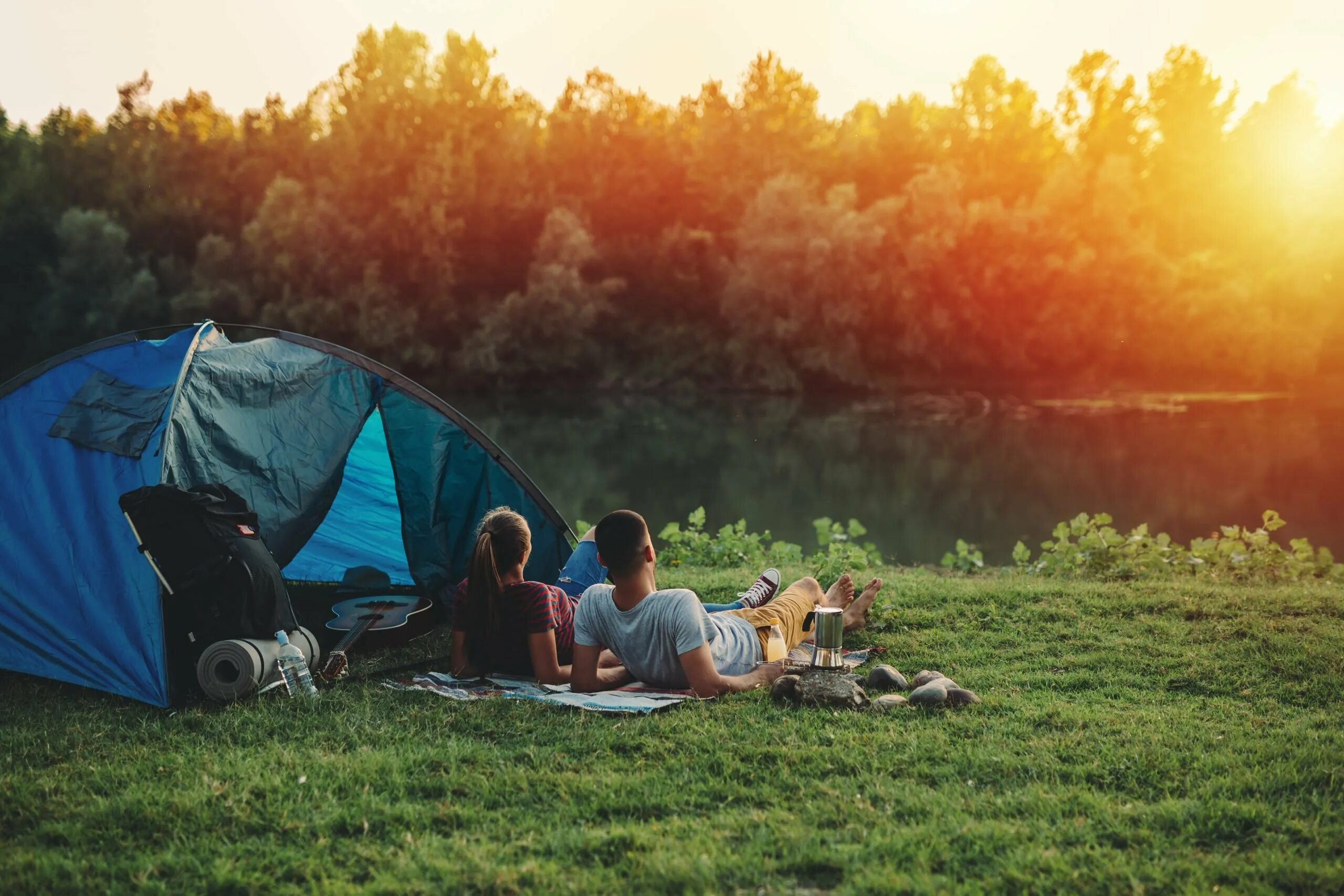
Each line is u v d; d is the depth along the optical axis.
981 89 48.56
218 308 42.81
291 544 5.33
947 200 40.94
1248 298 41.28
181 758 3.74
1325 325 42.31
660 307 45.50
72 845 3.09
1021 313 41.31
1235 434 27.94
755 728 3.90
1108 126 49.25
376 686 4.70
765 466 24.92
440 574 6.11
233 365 5.40
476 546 4.73
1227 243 45.81
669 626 4.29
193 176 47.97
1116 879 2.73
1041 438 28.25
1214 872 2.77
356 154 43.91
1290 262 42.88
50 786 3.49
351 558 6.87
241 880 2.82
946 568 9.70
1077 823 3.07
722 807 3.26
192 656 4.54
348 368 5.92
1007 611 6.05
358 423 5.82
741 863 2.85
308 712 4.29
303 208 42.62
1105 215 41.25
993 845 2.94
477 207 44.31
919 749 3.69
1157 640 5.40
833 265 40.00
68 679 4.68
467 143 44.62
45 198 46.44
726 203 46.38
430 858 2.92
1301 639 5.27
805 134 48.38
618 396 42.09
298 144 48.16
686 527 16.47
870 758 3.60
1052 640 5.47
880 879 2.73
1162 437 27.78
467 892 2.75
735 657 4.56
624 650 4.41
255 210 46.81
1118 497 19.12
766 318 41.44
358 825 3.17
